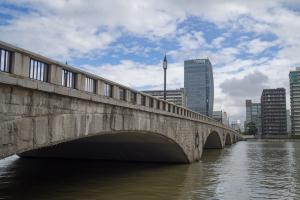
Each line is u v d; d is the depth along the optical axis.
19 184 21.08
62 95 12.96
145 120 22.28
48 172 27.08
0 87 9.88
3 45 9.89
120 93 20.09
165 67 31.80
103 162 35.28
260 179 24.89
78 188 19.81
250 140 150.75
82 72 14.38
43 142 11.75
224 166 33.50
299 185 22.33
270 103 167.38
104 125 16.61
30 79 11.21
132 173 26.55
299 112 155.25
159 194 18.39
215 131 55.16
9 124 10.14
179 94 170.25
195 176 25.30
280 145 94.81
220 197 17.98
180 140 30.61
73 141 29.80
